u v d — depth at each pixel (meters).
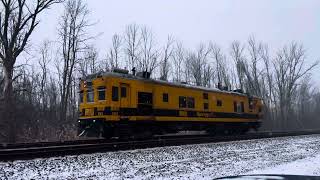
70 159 14.66
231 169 14.07
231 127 32.34
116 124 21.98
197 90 28.08
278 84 66.31
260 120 36.56
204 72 60.06
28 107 30.36
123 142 19.81
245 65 63.78
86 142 21.91
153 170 13.22
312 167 14.44
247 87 62.94
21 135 27.78
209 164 15.13
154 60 50.72
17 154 14.83
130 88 22.89
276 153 19.56
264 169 14.09
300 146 23.55
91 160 14.62
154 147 20.19
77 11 39.12
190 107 27.17
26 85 33.16
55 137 28.94
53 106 37.34
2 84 28.86
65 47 39.06
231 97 32.06
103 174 12.17
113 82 22.00
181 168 13.88
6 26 26.16
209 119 28.88
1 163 13.36
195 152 18.50
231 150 20.16
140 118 23.19
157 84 24.70
